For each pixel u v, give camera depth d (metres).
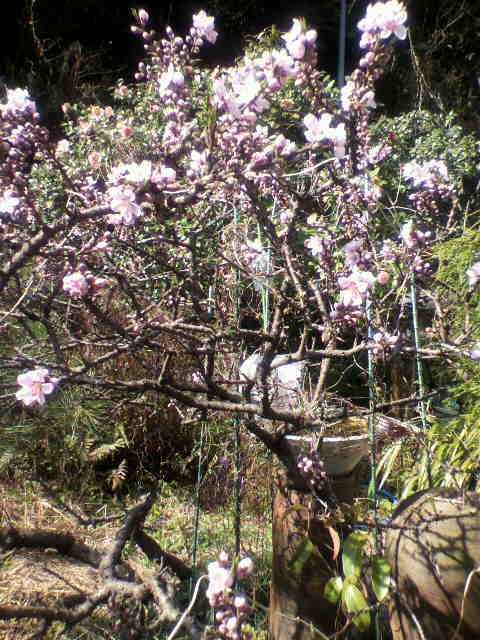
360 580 1.70
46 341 1.72
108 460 3.51
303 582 1.80
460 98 7.44
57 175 2.13
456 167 4.27
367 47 1.55
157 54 1.85
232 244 2.08
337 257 2.18
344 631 1.74
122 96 4.01
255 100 1.32
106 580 1.77
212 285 2.11
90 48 7.65
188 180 1.36
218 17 7.80
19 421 2.88
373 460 1.86
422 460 2.29
